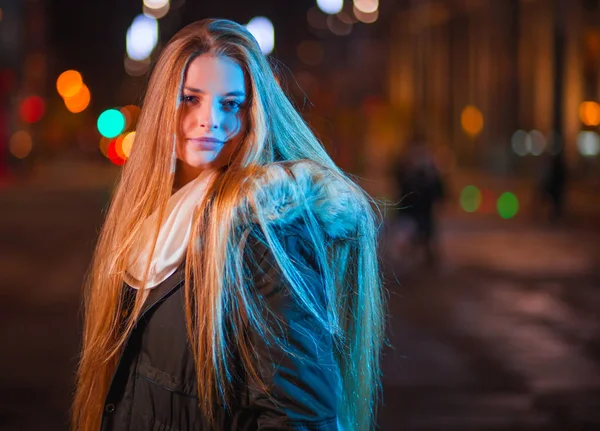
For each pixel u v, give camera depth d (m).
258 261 2.00
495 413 7.18
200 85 2.23
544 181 26.69
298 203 2.04
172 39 2.29
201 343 2.03
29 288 13.95
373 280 2.33
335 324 2.12
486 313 11.83
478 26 56.47
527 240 21.73
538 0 44.94
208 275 2.03
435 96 63.38
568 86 40.44
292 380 1.93
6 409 7.07
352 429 2.41
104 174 59.09
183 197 2.21
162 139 2.26
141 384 2.14
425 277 15.44
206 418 2.05
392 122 44.16
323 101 49.22
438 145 60.53
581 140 38.59
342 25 66.25
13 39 51.81
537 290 13.95
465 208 32.78
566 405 7.44
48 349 9.37
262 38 32.72
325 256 2.08
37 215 28.91
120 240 2.28
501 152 47.00
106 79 83.38
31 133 57.72
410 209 16.98
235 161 2.20
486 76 53.44
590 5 39.84
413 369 8.64
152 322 2.14
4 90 49.81
